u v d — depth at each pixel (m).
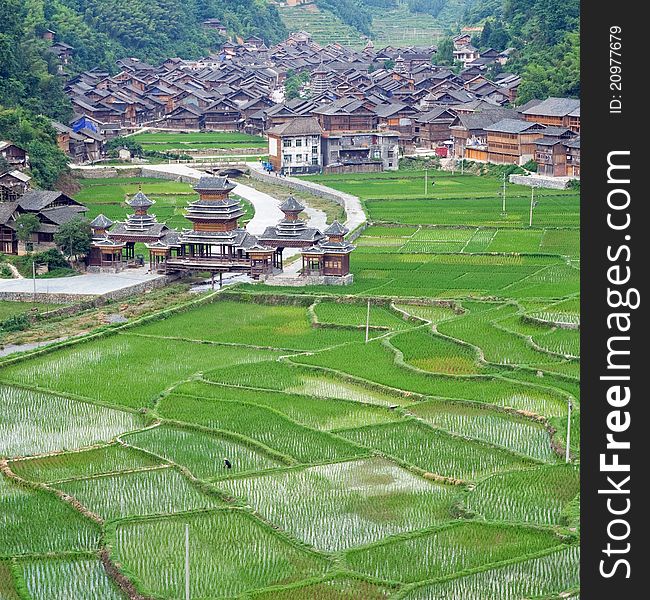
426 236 177.75
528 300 134.38
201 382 108.00
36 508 79.81
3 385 107.31
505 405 99.81
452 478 84.19
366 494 81.81
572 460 87.00
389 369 111.19
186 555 66.88
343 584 68.12
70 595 67.75
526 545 72.44
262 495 81.62
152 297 144.12
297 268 157.88
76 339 121.44
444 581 67.88
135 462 88.31
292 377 109.88
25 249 160.88
